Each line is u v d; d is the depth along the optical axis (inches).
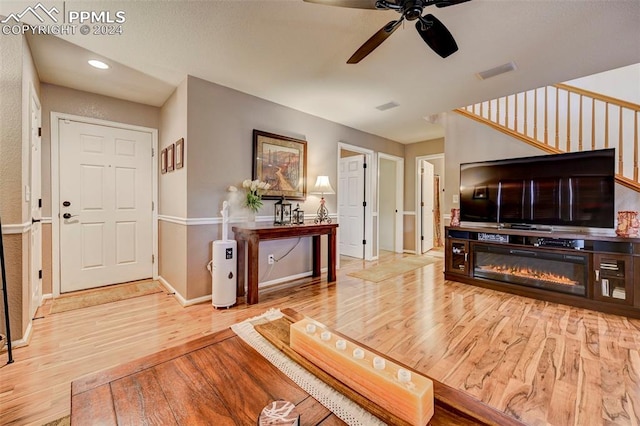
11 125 79.1
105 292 126.5
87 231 129.5
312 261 161.9
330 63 102.5
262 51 94.6
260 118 135.6
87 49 92.9
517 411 55.3
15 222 79.7
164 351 43.6
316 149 163.0
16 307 80.0
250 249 114.3
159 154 147.3
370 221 208.4
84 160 127.9
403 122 175.0
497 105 153.6
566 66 104.0
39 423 53.1
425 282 147.8
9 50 78.6
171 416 30.4
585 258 110.0
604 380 64.7
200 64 103.3
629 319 99.6
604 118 129.6
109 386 34.9
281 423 27.8
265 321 54.4
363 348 40.9
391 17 77.3
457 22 79.0
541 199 126.4
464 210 151.0
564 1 71.0
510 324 95.8
